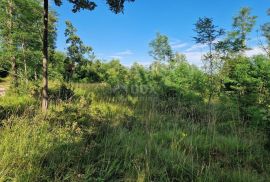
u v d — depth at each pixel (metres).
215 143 6.67
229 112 9.41
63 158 4.79
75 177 4.31
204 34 15.67
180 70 15.75
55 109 8.16
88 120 7.36
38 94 11.90
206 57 15.80
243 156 5.92
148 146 5.60
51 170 4.44
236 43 16.48
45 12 8.38
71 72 20.44
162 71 19.66
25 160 4.49
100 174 4.53
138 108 10.27
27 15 13.78
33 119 6.35
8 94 12.90
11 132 5.48
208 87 15.14
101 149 5.50
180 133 7.00
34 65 15.04
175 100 12.56
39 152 4.85
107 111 9.17
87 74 28.89
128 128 7.38
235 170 5.08
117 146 5.64
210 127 7.68
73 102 10.16
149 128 7.33
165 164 5.05
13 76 14.44
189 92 14.36
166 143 6.29
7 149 4.72
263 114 7.21
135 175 4.60
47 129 6.07
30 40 14.78
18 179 3.95
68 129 6.20
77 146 5.41
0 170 4.16
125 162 4.94
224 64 15.21
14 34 13.50
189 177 4.84
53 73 19.06
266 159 5.93
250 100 8.70
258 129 7.38
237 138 6.88
